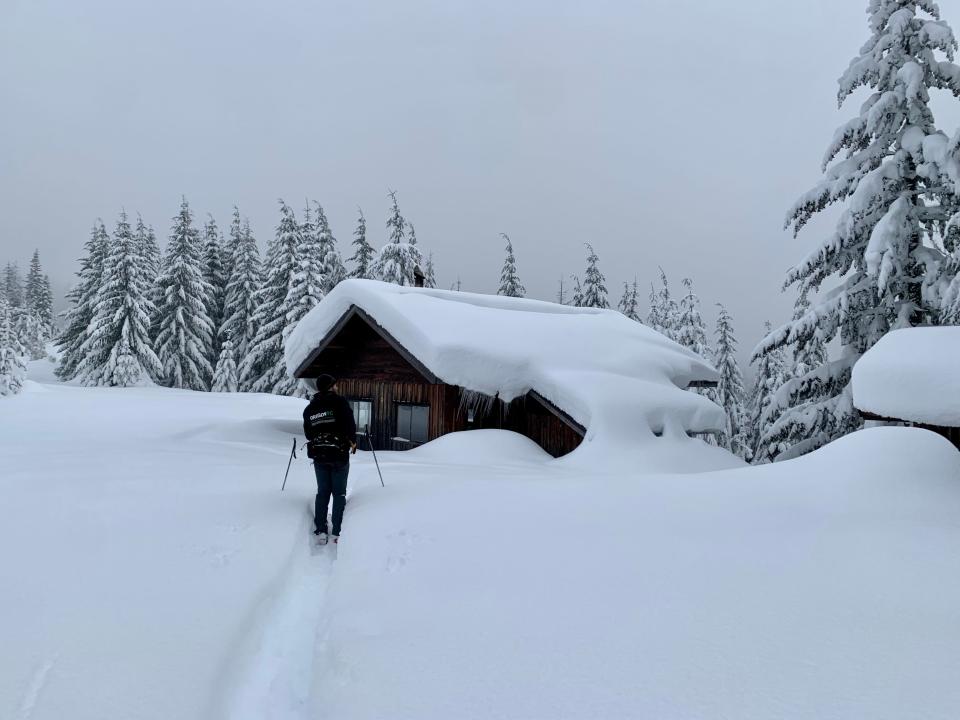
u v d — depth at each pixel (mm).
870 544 4816
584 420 13477
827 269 14555
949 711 2566
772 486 6602
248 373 40125
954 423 9234
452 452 12742
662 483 7086
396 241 38094
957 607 3650
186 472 8320
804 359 15102
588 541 5164
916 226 13023
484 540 5352
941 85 13562
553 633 3514
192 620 3896
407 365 16219
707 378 19906
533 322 17172
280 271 39750
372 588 4504
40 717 2742
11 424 18250
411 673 3148
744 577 4246
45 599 4031
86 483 7297
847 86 14203
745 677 2922
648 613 3719
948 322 11734
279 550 5434
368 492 7566
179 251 42344
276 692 3479
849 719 2537
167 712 2879
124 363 37281
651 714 2641
